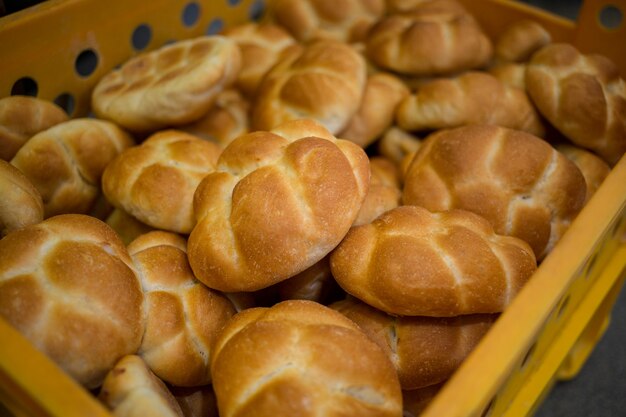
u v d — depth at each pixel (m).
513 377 0.33
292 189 0.33
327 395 0.27
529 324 0.28
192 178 0.39
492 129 0.40
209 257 0.34
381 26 0.52
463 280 0.32
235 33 0.56
